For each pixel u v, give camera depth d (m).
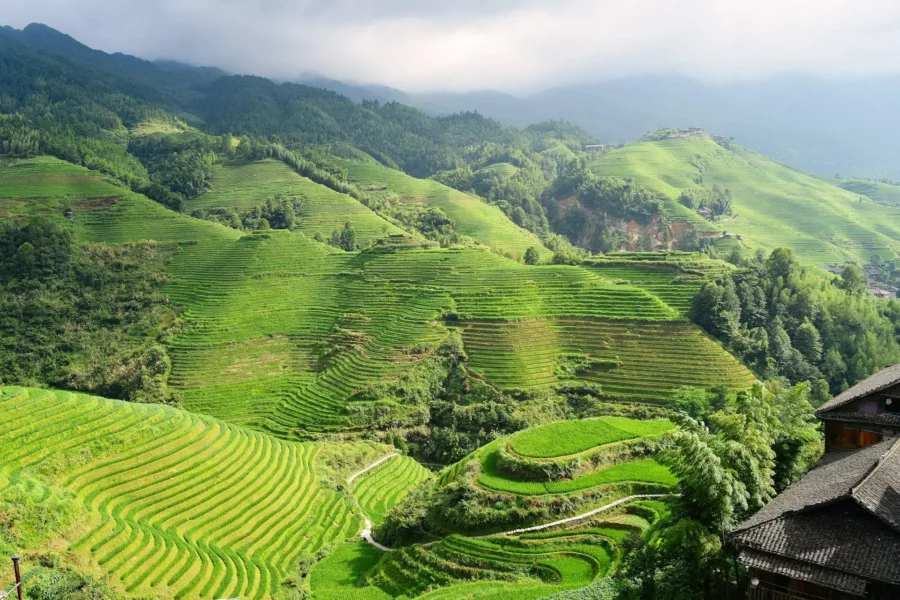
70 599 36.66
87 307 114.06
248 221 164.38
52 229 122.81
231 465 61.31
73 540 42.44
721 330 97.44
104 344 107.44
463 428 84.88
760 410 38.31
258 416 89.44
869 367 95.62
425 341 98.75
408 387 89.62
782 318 105.44
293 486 62.88
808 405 50.41
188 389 95.75
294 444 74.44
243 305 116.38
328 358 101.50
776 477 36.50
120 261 125.25
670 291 110.31
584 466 50.88
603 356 94.50
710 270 115.69
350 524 60.16
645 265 121.75
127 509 49.16
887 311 115.38
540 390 88.44
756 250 182.25
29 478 45.47
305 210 180.75
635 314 101.12
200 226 143.12
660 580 31.55
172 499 52.78
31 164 156.88
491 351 97.00
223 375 98.94
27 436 51.41
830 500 24.02
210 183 198.38
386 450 80.19
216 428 66.31
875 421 35.38
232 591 44.59
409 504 54.19
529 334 100.06
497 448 55.31
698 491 29.97
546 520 46.00
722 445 31.98
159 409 64.25
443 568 43.78
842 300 109.00
